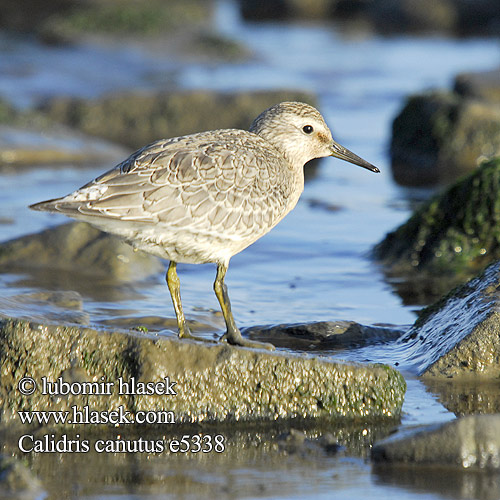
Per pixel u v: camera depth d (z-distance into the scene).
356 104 30.98
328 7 54.31
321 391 9.32
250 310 12.72
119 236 9.89
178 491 7.66
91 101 28.50
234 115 27.86
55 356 9.11
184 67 38.38
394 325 12.22
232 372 9.20
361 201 19.72
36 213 17.47
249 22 53.31
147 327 11.70
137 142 27.62
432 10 49.53
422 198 20.14
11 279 13.33
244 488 7.71
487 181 14.80
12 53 38.03
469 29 49.47
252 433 8.99
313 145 11.62
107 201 9.38
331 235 16.84
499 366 10.29
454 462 8.09
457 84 28.00
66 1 46.53
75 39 40.31
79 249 14.19
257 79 35.69
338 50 43.12
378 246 15.59
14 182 20.86
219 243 10.15
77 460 8.35
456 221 14.90
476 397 9.78
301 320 12.25
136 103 28.25
